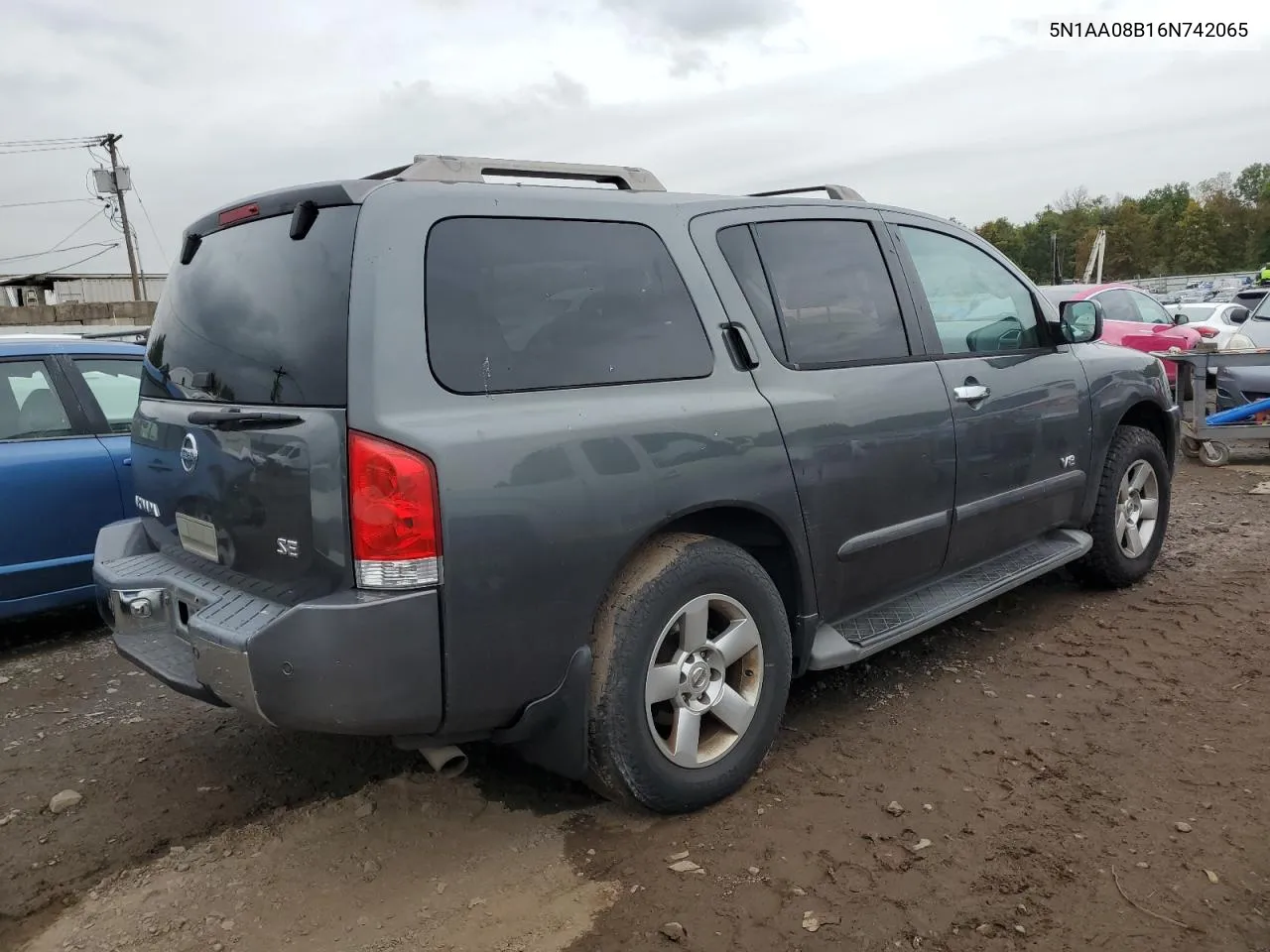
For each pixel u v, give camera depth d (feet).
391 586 7.74
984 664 13.52
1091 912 8.02
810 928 7.91
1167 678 12.72
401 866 9.07
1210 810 9.48
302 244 8.52
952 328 12.97
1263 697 12.02
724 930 7.93
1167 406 17.08
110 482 15.99
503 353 8.50
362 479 7.70
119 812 10.31
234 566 9.00
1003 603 16.14
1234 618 14.87
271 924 8.29
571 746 8.95
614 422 8.85
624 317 9.45
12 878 9.15
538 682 8.55
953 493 12.48
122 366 17.02
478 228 8.71
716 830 9.44
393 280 8.04
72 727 12.60
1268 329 37.93
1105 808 9.60
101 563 10.71
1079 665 13.30
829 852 8.98
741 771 10.01
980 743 11.12
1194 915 7.95
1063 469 14.57
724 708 9.85
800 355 10.85
